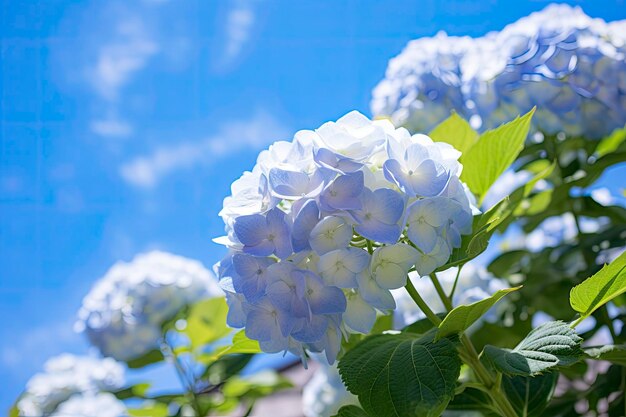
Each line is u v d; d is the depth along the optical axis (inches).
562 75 33.4
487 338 35.2
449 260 22.7
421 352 21.0
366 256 20.4
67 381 49.8
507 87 33.9
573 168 36.7
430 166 20.9
